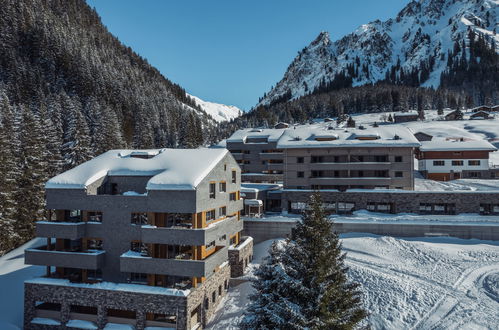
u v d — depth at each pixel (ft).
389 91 608.60
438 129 358.84
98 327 77.10
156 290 74.59
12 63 374.84
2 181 128.26
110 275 82.94
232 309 88.74
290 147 171.22
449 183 188.85
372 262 103.55
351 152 170.30
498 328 69.05
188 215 87.66
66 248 88.38
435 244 115.34
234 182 109.60
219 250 87.25
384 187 169.17
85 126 206.59
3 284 104.73
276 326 56.75
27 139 148.36
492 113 453.58
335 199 159.74
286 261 60.49
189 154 93.25
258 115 617.62
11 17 466.29
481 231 120.16
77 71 407.44
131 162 91.15
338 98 655.76
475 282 88.17
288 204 165.27
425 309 77.97
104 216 82.94
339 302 56.80
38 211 146.00
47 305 86.89
